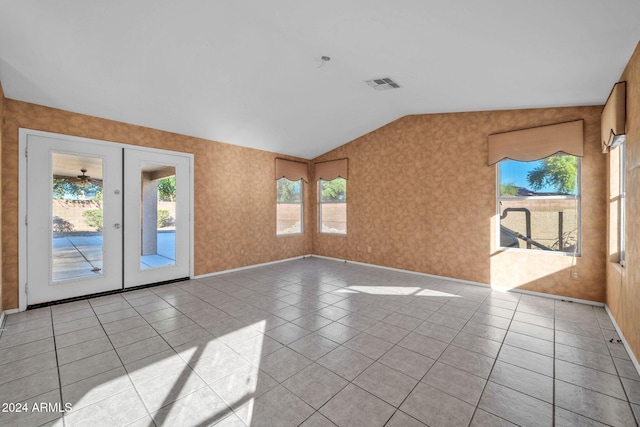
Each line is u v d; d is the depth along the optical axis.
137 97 3.65
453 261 4.85
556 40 2.33
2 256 3.22
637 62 2.34
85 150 3.84
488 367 2.28
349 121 5.33
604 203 3.63
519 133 4.17
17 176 3.36
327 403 1.86
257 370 2.23
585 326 3.05
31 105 3.46
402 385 2.05
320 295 4.07
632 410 1.81
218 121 4.59
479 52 2.73
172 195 4.70
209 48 3.02
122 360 2.37
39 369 2.23
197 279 4.92
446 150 4.92
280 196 6.56
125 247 4.21
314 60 3.37
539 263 4.07
